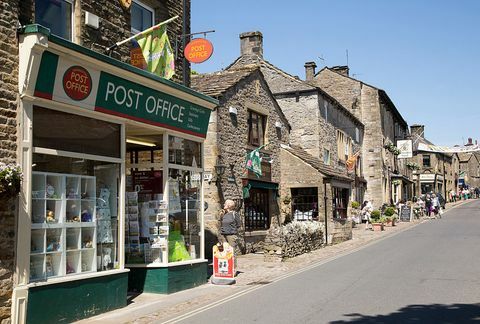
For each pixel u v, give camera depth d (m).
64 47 7.35
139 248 10.28
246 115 17.33
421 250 16.27
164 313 8.22
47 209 7.53
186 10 12.88
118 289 8.62
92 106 8.20
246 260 15.05
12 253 6.80
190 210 11.16
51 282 7.28
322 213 20.38
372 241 20.67
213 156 15.10
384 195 38.12
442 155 69.94
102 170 8.62
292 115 25.58
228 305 8.66
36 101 7.22
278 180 19.92
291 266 13.67
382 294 9.15
